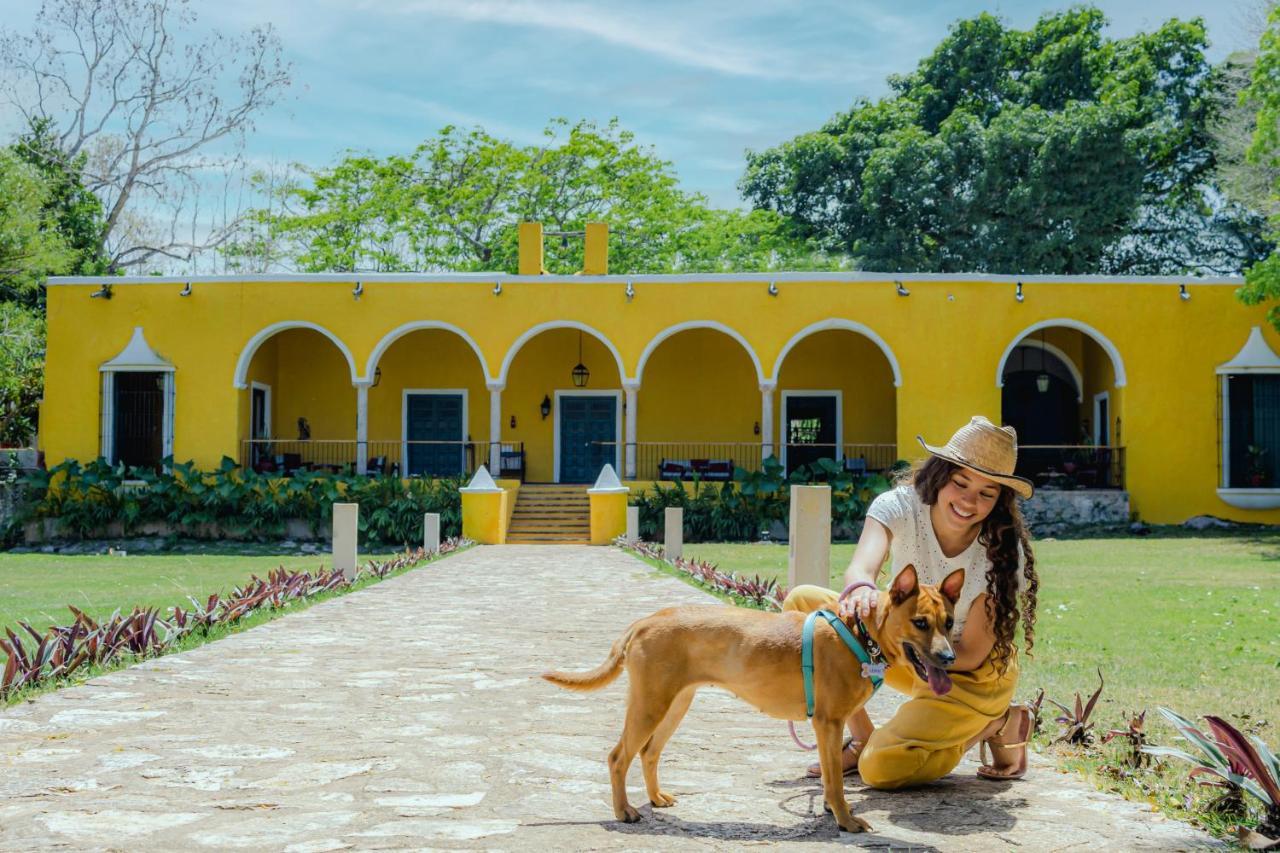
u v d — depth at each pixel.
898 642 3.41
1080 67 32.50
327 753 4.68
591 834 3.53
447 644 8.00
